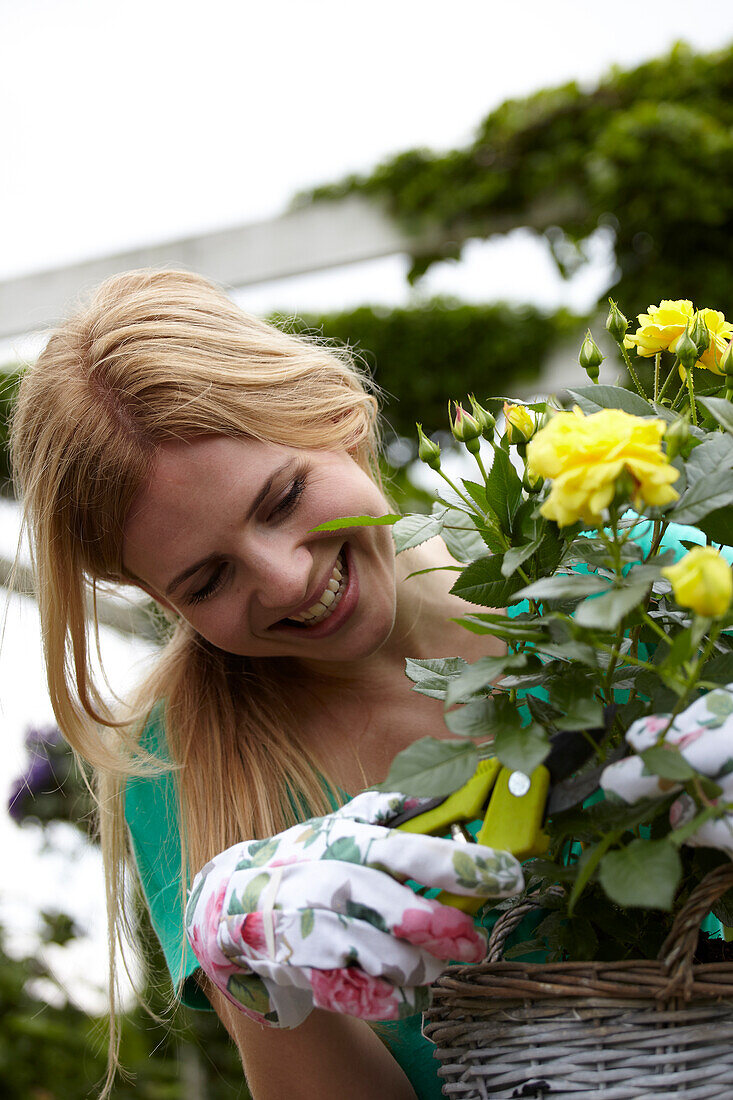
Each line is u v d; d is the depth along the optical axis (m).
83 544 1.03
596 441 0.58
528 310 2.75
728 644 0.72
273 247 2.73
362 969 0.66
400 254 2.63
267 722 1.12
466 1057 0.68
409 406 2.83
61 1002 2.78
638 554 0.67
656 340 0.81
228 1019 0.99
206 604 0.98
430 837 0.65
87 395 0.96
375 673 1.13
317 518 0.94
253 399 0.94
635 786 0.60
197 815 1.08
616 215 2.35
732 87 2.34
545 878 0.74
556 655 0.63
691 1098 0.61
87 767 1.41
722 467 0.65
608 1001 0.63
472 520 0.78
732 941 0.80
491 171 2.50
